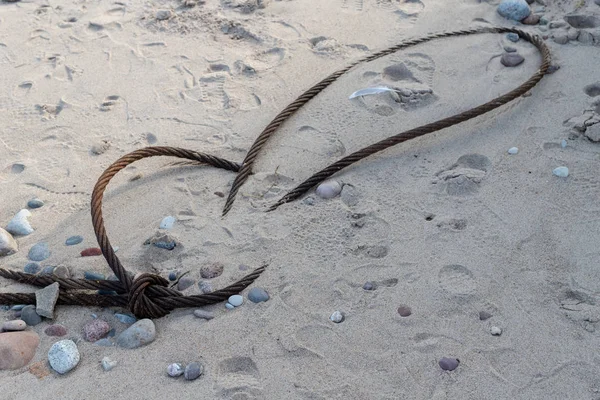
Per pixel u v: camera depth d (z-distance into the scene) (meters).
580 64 3.88
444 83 3.86
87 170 3.63
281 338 3.11
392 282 3.22
